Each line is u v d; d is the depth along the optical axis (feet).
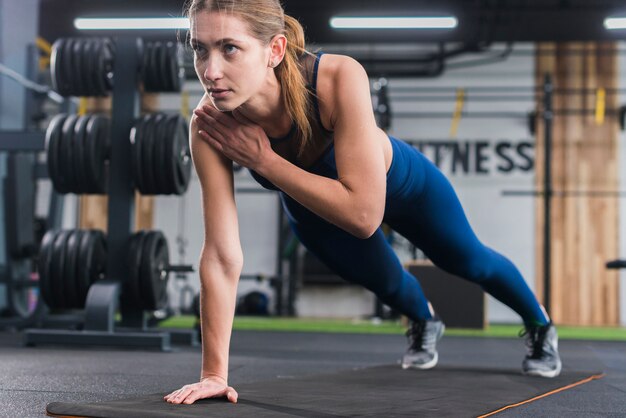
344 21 19.85
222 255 4.73
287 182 4.37
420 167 5.74
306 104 4.57
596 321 26.45
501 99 27.81
